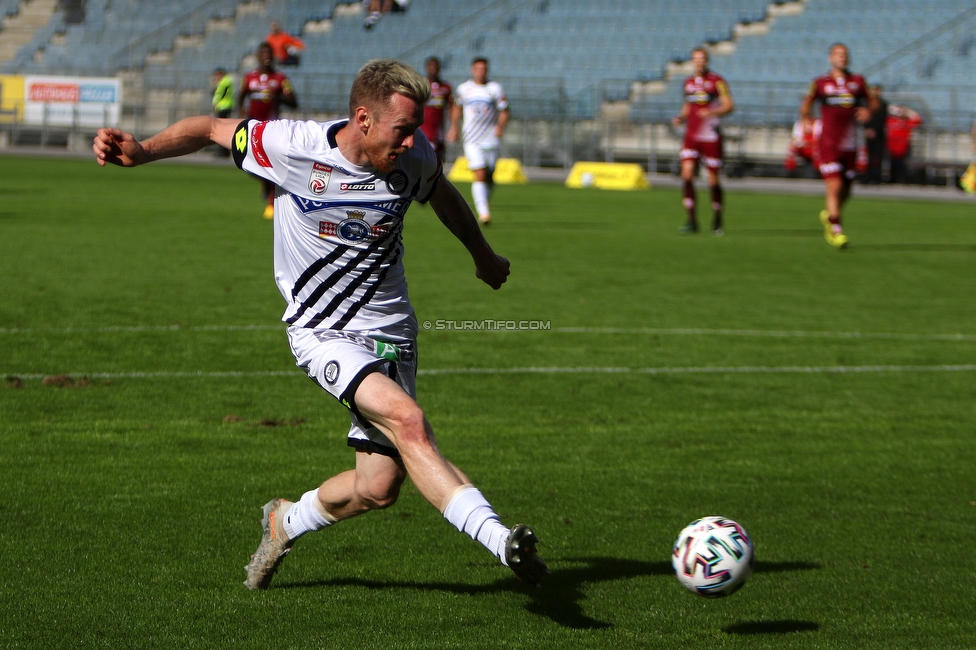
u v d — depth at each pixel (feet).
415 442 37.06
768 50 391.24
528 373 84.94
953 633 40.86
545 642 39.27
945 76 357.61
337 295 40.96
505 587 44.86
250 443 64.69
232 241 159.84
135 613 40.86
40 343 88.33
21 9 509.76
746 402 78.18
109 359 84.28
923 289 132.57
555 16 434.30
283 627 40.04
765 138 349.00
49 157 370.73
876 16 389.80
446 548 49.39
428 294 118.11
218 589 43.62
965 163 319.06
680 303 117.91
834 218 171.63
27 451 61.36
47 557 46.14
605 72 407.85
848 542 51.19
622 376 84.84
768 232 197.26
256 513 52.75
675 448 66.54
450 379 82.33
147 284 119.03
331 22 464.24
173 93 424.05
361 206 39.81
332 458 62.13
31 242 150.10
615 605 43.11
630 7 427.74
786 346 97.40
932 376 87.45
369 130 38.22
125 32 493.77
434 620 41.19
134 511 52.39
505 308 111.24
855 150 170.09
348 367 38.83
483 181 192.95
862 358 93.35
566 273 137.90
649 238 181.27
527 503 55.83
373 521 52.95
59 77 414.00
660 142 363.76
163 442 64.18
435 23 448.24
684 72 395.96
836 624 41.57
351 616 41.32
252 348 89.81
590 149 372.38
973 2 385.29
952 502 57.52
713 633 40.47
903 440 69.46
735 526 39.06
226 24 475.31
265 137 40.01
